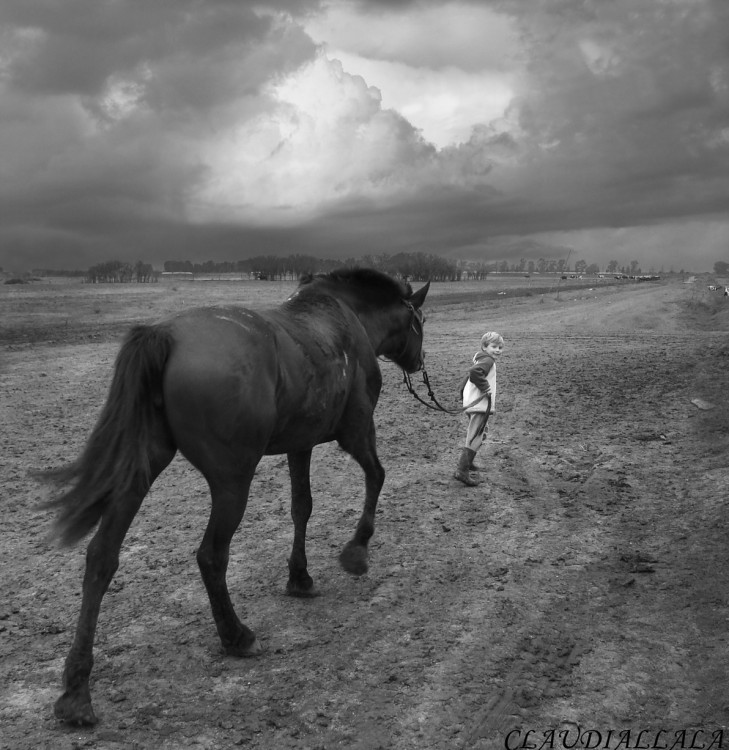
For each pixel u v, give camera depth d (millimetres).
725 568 5555
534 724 3773
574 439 9914
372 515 5574
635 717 3822
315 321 5047
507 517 7082
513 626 4859
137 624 4965
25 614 5156
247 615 5078
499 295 65125
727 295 54500
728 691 3980
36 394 13641
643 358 17031
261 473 8828
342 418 5367
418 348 6680
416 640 4695
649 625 4801
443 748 3594
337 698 4035
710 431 9773
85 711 3748
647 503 7301
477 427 8125
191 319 4250
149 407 3998
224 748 3600
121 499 3824
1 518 7145
